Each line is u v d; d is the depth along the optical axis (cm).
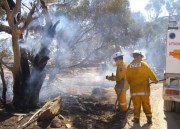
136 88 802
